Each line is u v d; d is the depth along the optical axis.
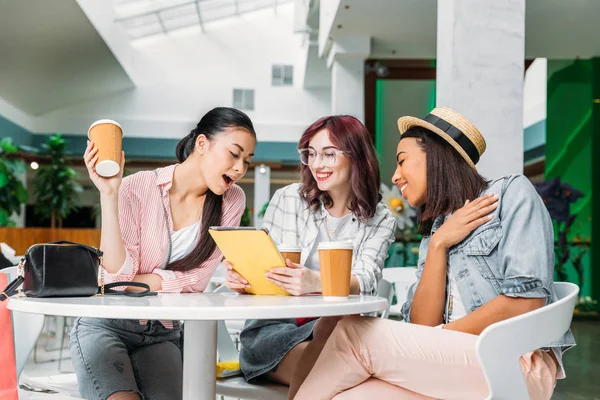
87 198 18.55
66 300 1.36
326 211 2.08
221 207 2.00
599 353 5.26
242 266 1.63
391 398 1.46
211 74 15.81
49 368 4.43
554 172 8.81
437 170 1.72
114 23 12.88
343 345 1.47
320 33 8.80
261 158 15.68
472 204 1.65
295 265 1.60
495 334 1.21
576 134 8.72
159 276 1.91
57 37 11.58
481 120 3.60
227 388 1.81
